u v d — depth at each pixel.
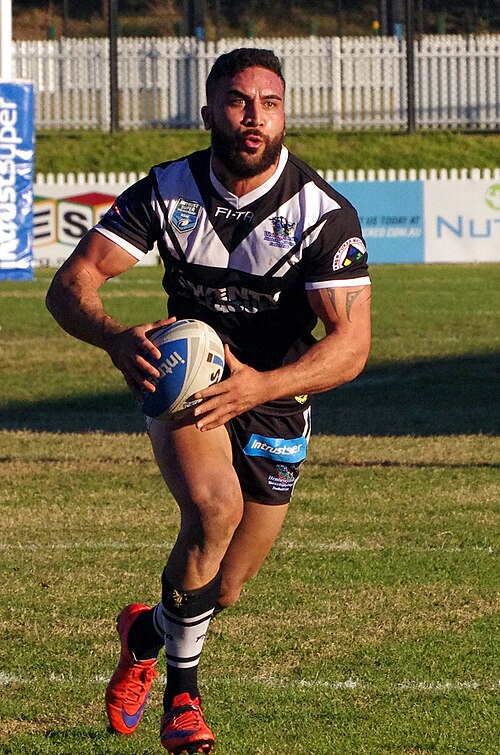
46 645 15.91
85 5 150.50
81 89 105.56
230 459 12.64
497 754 12.62
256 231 12.70
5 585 18.36
